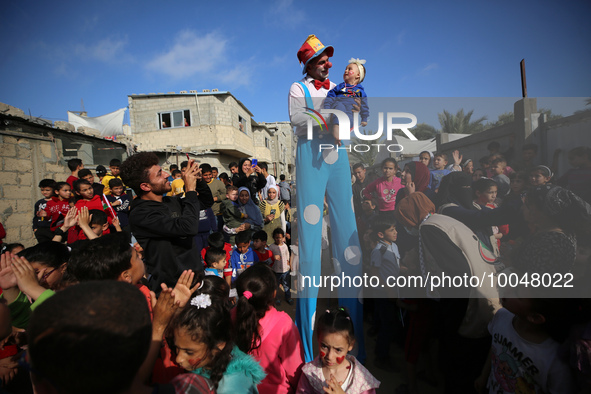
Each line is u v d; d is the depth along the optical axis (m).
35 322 0.60
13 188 4.62
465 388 1.46
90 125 16.00
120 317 0.63
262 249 3.43
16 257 1.38
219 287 1.58
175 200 1.86
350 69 1.54
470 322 1.40
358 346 1.59
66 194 3.65
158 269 1.61
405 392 1.51
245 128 18.12
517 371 1.27
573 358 1.14
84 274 1.21
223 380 1.24
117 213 4.16
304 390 1.50
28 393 1.54
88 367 0.59
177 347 1.22
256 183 4.60
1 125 4.52
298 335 1.63
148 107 15.49
